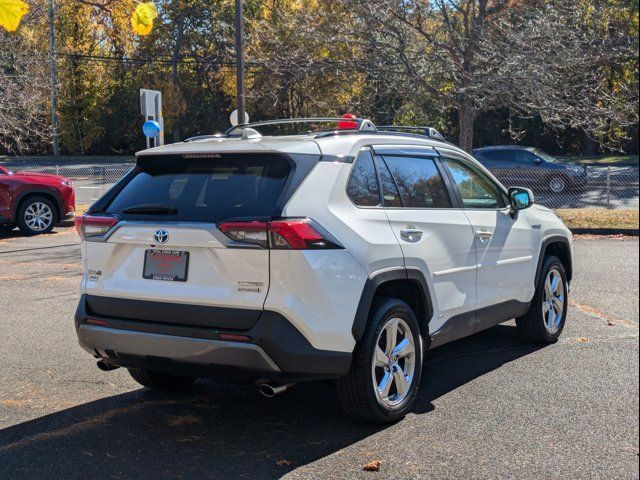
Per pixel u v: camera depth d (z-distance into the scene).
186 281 4.27
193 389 5.54
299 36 18.48
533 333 6.71
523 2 17.47
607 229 16.12
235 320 4.13
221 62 44.97
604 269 11.21
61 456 4.21
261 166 4.42
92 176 30.05
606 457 4.18
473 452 4.26
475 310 5.65
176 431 4.63
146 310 4.38
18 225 15.55
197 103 53.91
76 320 4.64
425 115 18.56
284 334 4.08
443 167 5.64
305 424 4.76
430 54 17.22
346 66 17.55
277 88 20.19
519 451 4.27
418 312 5.11
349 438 4.50
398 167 5.15
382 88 17.92
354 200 4.62
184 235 4.23
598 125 17.62
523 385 5.56
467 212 5.68
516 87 16.39
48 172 31.11
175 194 4.52
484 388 5.49
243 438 4.50
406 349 4.84
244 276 4.12
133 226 4.41
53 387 5.53
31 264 11.61
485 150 25.02
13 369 5.97
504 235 6.04
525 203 6.23
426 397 5.29
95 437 4.52
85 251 4.69
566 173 24.23
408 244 4.86
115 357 4.55
